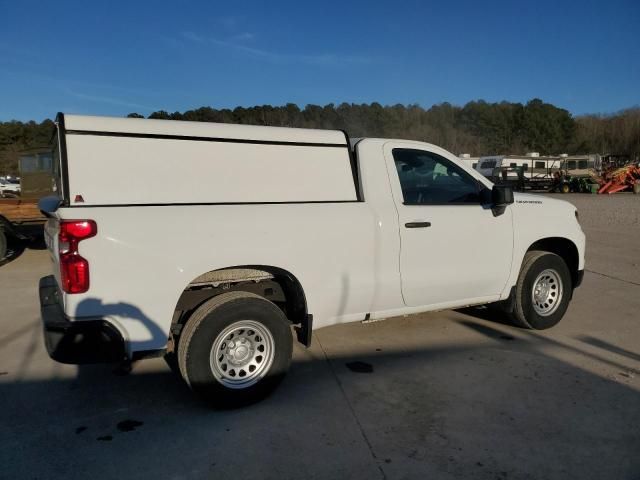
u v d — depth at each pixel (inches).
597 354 183.6
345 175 159.2
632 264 356.5
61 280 124.9
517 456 119.3
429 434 129.1
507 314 209.2
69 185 123.7
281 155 149.2
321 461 117.8
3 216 370.3
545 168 1797.5
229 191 140.7
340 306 157.3
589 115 4328.3
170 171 134.1
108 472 114.0
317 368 171.6
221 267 136.1
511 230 191.8
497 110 3954.2
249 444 125.1
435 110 3941.9
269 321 144.1
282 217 144.7
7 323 223.9
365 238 157.9
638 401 146.4
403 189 171.6
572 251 217.2
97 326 123.3
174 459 119.0
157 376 167.2
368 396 150.4
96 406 145.9
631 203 1015.0
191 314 140.9
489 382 159.6
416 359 179.3
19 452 122.2
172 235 129.6
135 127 132.5
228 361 141.4
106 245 123.0
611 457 119.0
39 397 151.6
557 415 138.3
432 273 173.2
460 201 183.8
